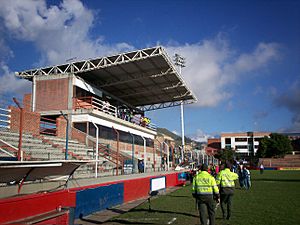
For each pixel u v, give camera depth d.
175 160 39.78
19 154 12.88
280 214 10.58
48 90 27.78
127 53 26.14
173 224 9.23
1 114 16.86
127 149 32.56
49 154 17.20
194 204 13.47
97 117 27.11
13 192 9.55
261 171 43.88
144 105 45.69
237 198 15.51
